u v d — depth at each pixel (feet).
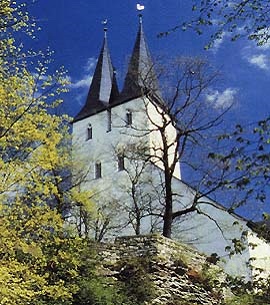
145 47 153.38
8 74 37.32
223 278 55.36
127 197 117.29
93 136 147.33
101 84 164.04
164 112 90.74
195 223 96.17
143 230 106.01
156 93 95.04
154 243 56.75
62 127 46.29
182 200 101.35
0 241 36.47
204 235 94.22
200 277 55.83
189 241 94.99
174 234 96.37
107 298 47.24
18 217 37.50
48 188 39.24
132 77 126.72
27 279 37.55
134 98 140.97
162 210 99.09
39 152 38.86
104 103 157.38
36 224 37.73
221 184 25.46
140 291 51.08
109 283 50.90
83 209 64.18
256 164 23.43
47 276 39.17
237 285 32.71
